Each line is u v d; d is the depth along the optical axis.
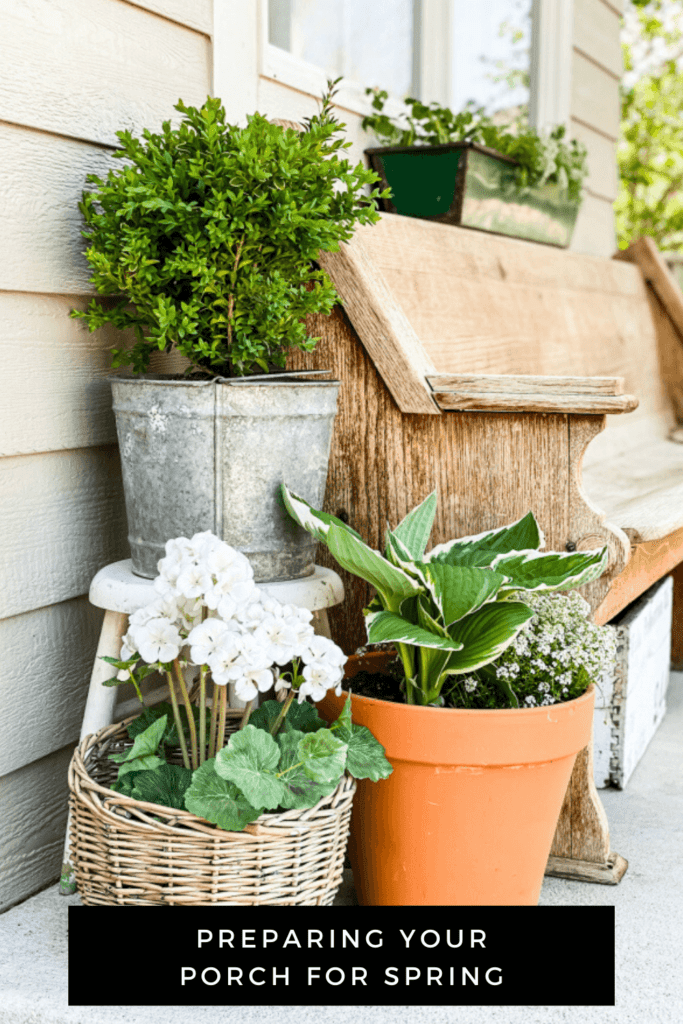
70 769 1.25
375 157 2.48
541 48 3.40
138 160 1.38
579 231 3.85
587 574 1.27
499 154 2.49
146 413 1.40
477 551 1.38
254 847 1.14
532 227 2.83
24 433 1.44
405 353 1.61
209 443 1.38
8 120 1.36
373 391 1.68
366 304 1.64
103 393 1.61
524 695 1.38
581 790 1.57
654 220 6.18
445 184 2.40
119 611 1.40
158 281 1.40
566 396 1.50
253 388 1.38
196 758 1.29
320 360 1.71
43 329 1.47
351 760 1.25
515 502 1.59
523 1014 1.21
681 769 2.09
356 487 1.71
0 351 1.39
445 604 1.24
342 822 1.24
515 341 2.41
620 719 1.94
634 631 1.97
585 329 2.88
